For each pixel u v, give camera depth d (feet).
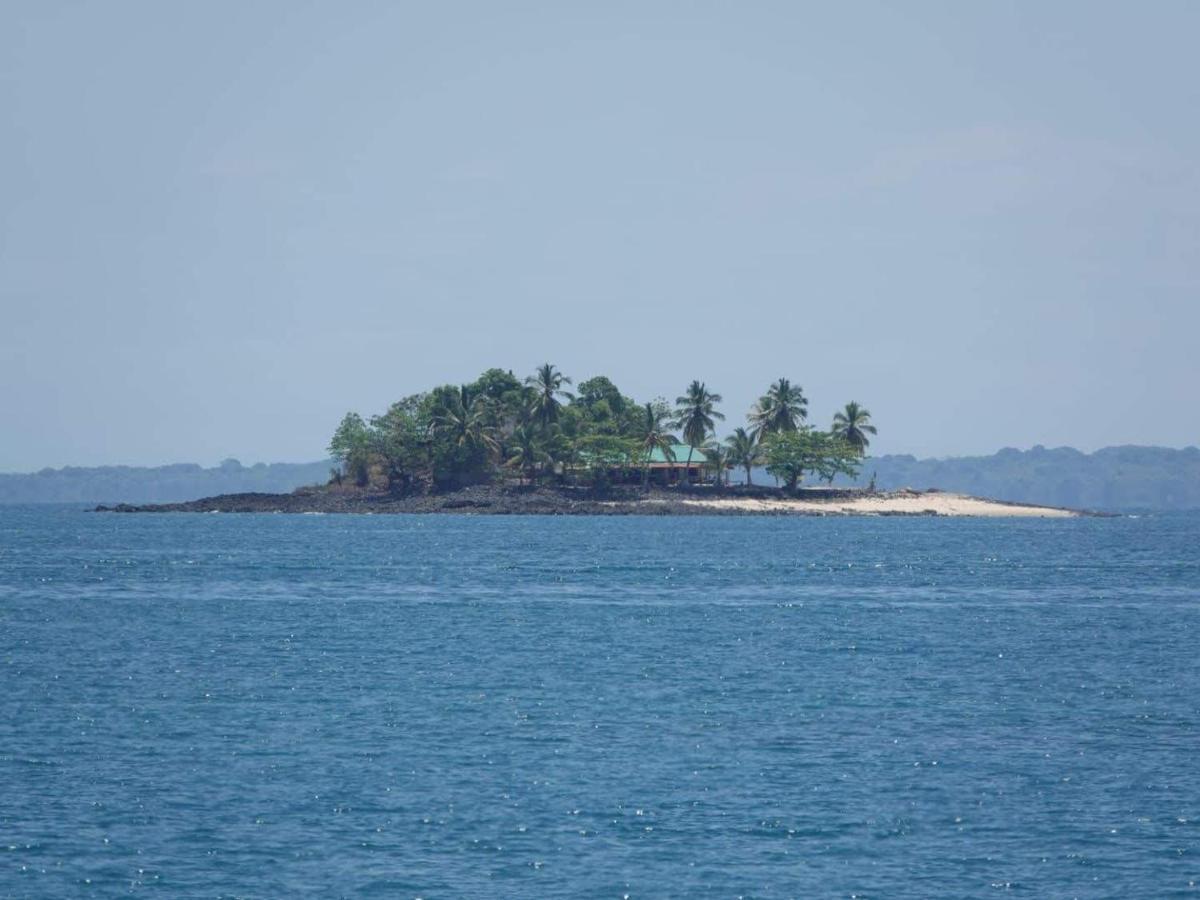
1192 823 471.21
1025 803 494.59
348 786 510.99
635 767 541.34
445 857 433.89
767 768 541.75
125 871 420.77
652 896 403.34
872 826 466.29
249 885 410.31
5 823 464.24
